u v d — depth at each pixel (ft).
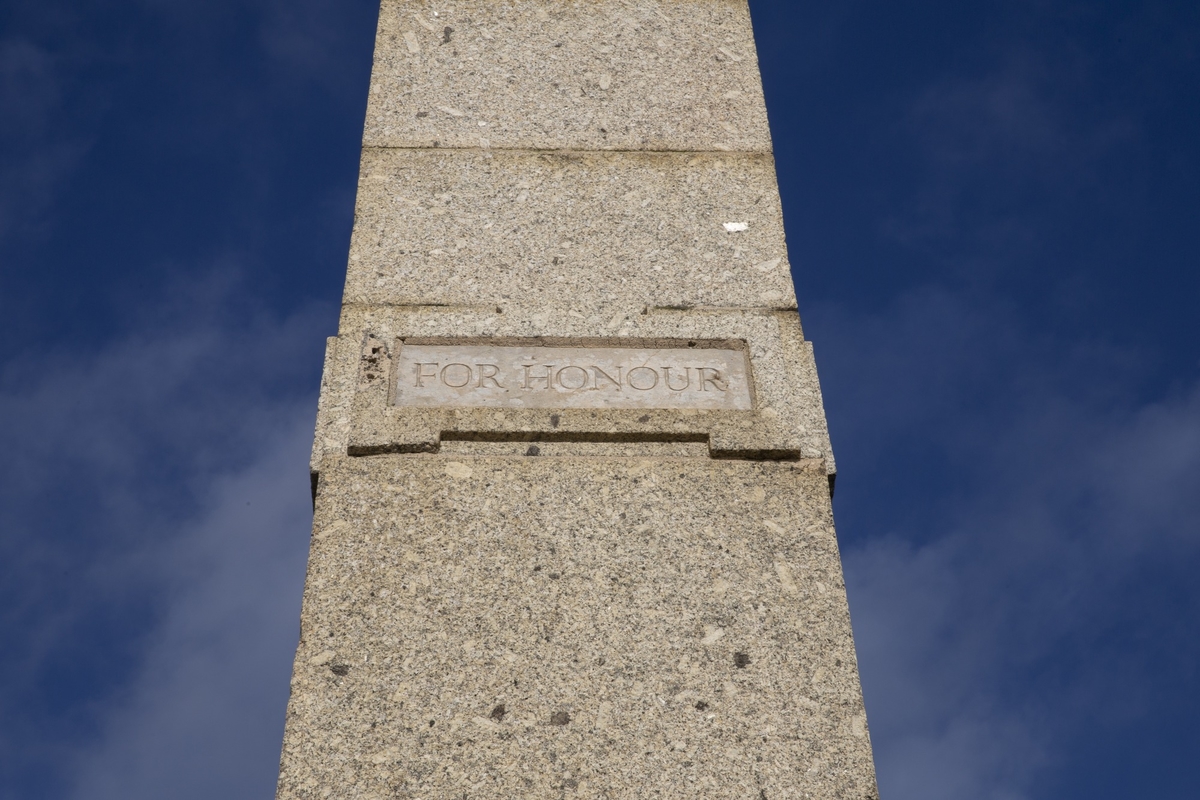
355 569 11.68
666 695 11.09
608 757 10.73
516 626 11.41
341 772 10.57
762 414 13.05
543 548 11.89
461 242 14.29
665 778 10.67
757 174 15.15
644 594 11.66
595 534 12.01
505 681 11.09
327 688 10.98
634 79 15.99
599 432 12.75
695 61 16.26
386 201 14.58
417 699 10.96
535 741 10.78
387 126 15.31
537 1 16.74
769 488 12.44
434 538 11.90
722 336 13.69
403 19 16.44
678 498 12.30
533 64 16.05
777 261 14.35
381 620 11.38
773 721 11.00
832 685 11.23
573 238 14.40
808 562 11.97
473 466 12.41
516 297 13.88
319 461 12.48
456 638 11.31
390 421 12.70
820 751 10.87
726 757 10.80
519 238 14.37
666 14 16.72
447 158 15.03
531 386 13.12
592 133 15.42
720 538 12.06
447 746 10.72
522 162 15.06
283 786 10.50
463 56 16.07
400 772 10.58
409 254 14.16
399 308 13.71
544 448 12.64
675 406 13.08
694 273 14.20
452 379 13.16
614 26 16.53
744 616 11.58
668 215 14.67
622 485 12.35
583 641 11.35
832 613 11.64
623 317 13.79
